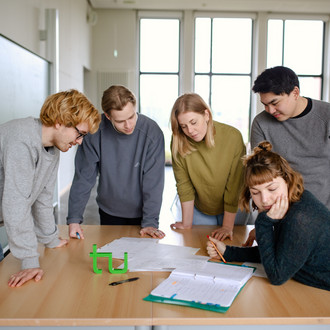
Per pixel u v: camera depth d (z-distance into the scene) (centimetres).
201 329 108
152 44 980
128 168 201
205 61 984
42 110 132
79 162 202
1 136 131
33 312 107
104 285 126
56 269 141
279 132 181
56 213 494
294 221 125
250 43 981
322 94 1001
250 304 113
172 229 197
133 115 175
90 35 918
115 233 188
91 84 959
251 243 171
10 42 352
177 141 186
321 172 178
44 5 486
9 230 132
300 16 963
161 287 122
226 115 1001
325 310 109
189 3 901
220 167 189
